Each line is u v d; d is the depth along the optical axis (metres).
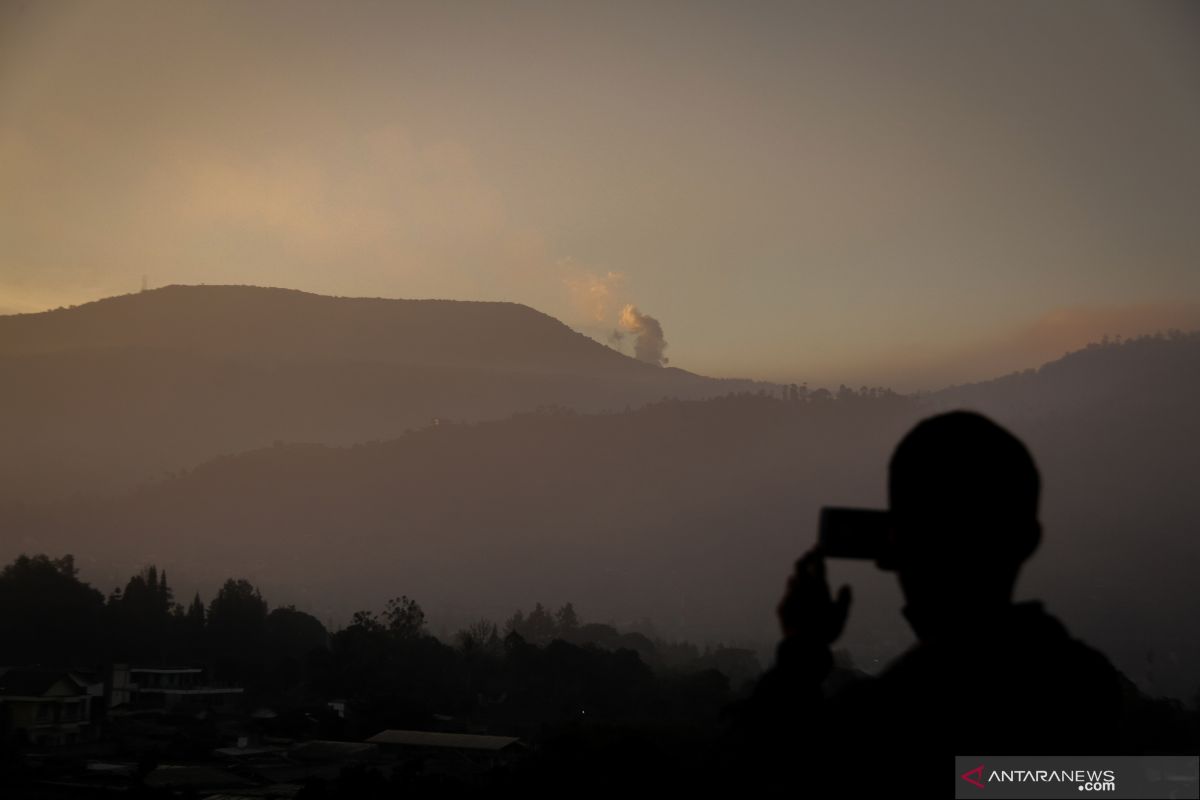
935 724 1.30
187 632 70.69
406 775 25.33
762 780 1.34
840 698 1.39
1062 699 1.32
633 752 16.34
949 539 1.34
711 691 35.97
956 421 1.42
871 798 1.30
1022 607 1.40
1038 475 1.40
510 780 18.86
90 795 26.88
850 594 1.44
